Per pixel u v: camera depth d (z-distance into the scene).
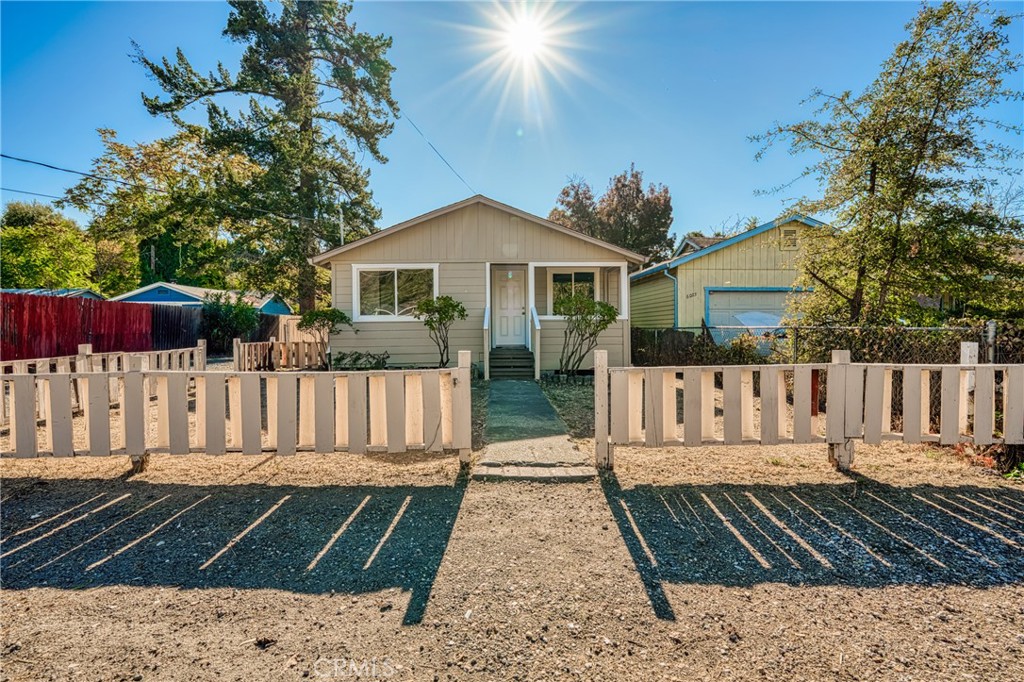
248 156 20.31
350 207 22.41
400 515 3.22
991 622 2.07
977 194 6.84
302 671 1.80
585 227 29.98
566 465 4.15
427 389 3.96
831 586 2.36
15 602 2.25
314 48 20.42
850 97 7.40
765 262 14.55
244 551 2.74
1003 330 5.34
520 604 2.22
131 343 14.73
